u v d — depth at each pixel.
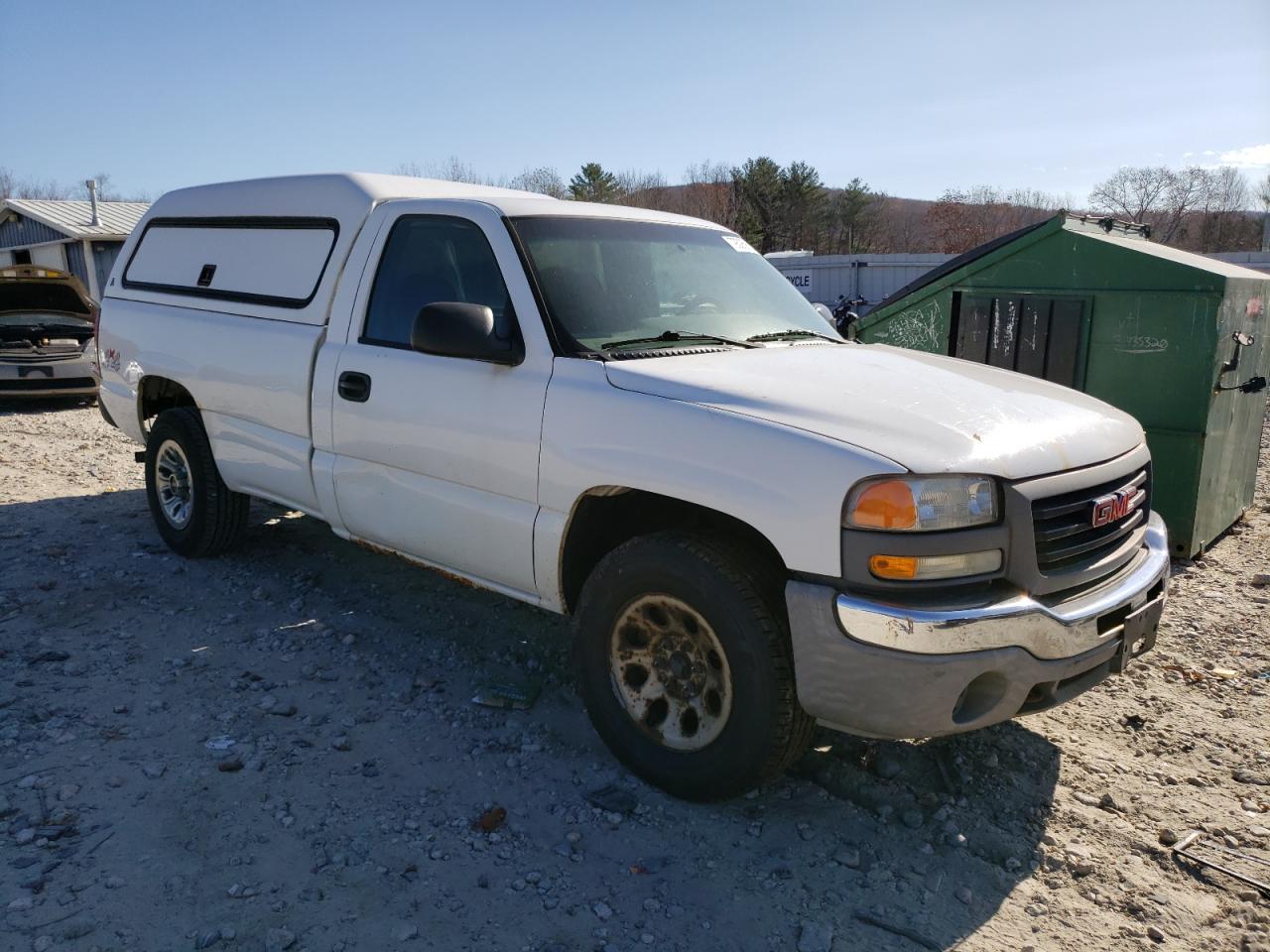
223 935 2.52
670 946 2.60
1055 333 6.05
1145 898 2.89
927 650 2.71
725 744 3.06
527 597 3.70
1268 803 3.39
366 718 3.73
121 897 2.64
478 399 3.63
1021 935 2.71
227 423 4.91
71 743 3.44
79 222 28.77
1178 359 5.64
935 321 6.57
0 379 10.38
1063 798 3.39
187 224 5.46
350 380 4.12
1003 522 2.85
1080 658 2.97
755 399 3.10
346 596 4.97
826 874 2.93
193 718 3.67
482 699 3.87
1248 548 6.23
